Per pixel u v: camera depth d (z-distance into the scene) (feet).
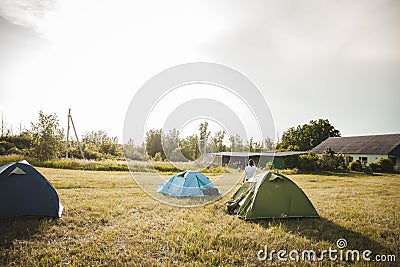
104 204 19.76
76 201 20.31
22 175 15.66
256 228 14.85
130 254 11.30
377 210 19.44
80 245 12.28
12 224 14.03
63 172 38.01
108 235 13.52
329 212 18.38
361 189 29.63
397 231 14.90
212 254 11.48
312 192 27.37
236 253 11.74
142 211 18.51
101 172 40.06
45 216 15.55
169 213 18.04
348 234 14.23
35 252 11.25
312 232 14.37
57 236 13.23
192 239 13.12
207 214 17.87
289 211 16.61
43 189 15.80
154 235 13.67
